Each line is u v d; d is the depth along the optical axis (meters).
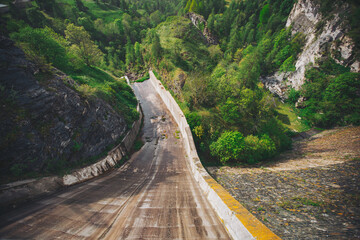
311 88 44.78
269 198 12.42
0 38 13.29
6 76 12.27
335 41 42.88
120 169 20.34
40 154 12.27
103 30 84.75
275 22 69.19
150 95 52.47
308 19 52.22
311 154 23.72
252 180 16.50
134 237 6.73
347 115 36.84
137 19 108.25
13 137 11.03
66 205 9.70
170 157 25.12
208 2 99.56
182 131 32.22
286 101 51.91
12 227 7.21
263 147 23.03
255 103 31.28
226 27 81.50
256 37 74.62
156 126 36.31
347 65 41.50
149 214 8.91
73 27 35.47
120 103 31.59
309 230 8.19
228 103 30.30
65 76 19.80
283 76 54.16
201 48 60.28
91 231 7.14
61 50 25.83
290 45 55.06
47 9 71.44
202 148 26.69
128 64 72.38
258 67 40.84
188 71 48.66
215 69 48.94
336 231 7.84
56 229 7.16
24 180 10.53
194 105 36.00
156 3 141.62
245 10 91.56
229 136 22.83
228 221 7.69
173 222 8.05
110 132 22.25
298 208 10.65
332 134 32.78
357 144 23.38
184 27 65.25
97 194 11.98
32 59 15.92
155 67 58.97
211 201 10.92
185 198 11.70
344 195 11.57
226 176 17.97
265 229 6.16
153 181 16.62
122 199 11.23
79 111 17.69
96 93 23.14
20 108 12.23
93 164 16.95
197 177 17.08
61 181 12.72
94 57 39.44
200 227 7.68
